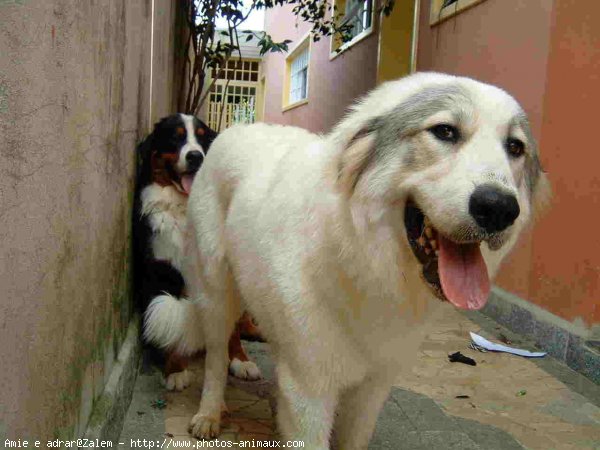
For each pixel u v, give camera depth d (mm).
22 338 396
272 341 636
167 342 846
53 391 479
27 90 385
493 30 1474
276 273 583
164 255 974
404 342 573
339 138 562
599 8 1062
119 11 760
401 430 825
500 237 472
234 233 695
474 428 846
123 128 842
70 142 506
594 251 1064
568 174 1139
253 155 740
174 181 999
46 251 442
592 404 949
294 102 4668
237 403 874
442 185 476
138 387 905
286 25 5402
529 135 553
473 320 1366
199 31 2070
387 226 515
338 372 572
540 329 1195
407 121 509
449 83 521
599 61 1054
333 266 536
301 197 583
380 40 2385
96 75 614
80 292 565
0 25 332
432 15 1877
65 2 471
